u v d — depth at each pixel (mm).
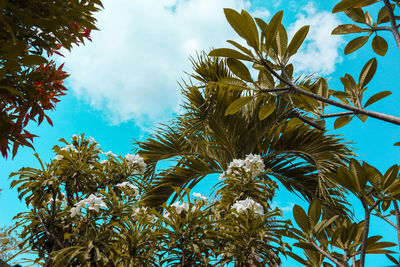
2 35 833
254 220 2027
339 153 3768
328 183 3541
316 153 3861
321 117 1005
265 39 913
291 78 1091
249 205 2082
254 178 2531
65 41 989
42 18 851
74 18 923
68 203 2213
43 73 1131
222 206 2336
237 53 943
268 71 1024
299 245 878
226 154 4422
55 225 2152
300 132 3910
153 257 1992
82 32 1270
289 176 4164
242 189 2391
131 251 1944
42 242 2137
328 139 3898
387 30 980
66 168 2221
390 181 786
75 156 2338
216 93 4223
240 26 892
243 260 1924
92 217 2010
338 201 3670
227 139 4250
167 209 1956
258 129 4113
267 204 2354
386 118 792
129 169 2508
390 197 777
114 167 2469
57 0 851
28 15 828
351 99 1028
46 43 1005
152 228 2182
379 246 850
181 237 1954
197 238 1959
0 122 965
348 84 1047
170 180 4266
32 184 2160
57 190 2256
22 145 1006
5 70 805
